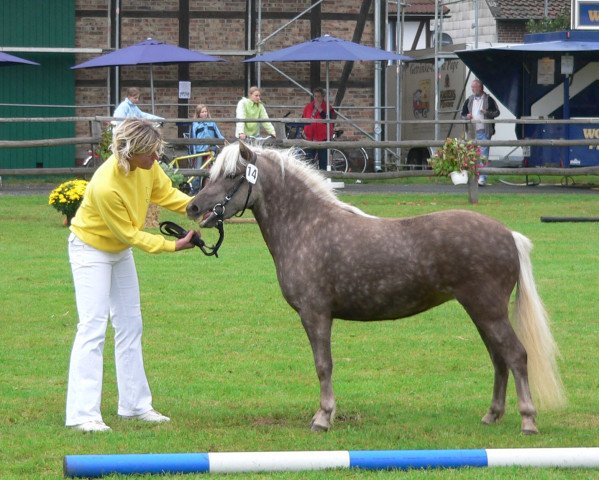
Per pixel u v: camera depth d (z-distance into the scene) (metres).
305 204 8.02
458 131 29.47
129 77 31.05
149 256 16.69
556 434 7.83
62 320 12.18
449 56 30.31
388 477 6.77
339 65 31.83
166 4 31.02
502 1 47.12
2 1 30.08
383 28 31.94
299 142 23.33
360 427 8.10
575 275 14.84
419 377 9.84
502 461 6.79
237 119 24.16
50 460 7.23
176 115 31.33
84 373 8.06
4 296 13.46
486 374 9.96
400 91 32.28
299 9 31.55
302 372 10.05
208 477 6.78
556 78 27.73
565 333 11.55
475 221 7.64
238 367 10.22
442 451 6.83
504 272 7.56
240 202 8.04
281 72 30.94
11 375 9.84
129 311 8.35
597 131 27.42
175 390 9.36
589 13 28.83
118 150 7.84
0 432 7.95
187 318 12.36
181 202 8.52
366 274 7.71
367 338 11.46
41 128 30.36
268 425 8.20
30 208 22.14
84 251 8.10
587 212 21.56
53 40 30.34
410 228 7.72
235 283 14.45
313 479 6.75
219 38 31.33
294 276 7.95
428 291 7.66
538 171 23.73
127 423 8.28
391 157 32.34
